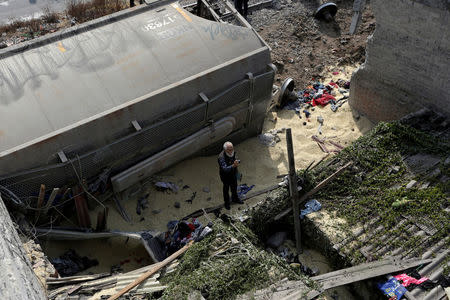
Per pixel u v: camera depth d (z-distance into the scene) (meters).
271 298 5.74
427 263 6.16
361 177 7.46
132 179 7.91
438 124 8.29
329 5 12.16
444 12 7.43
